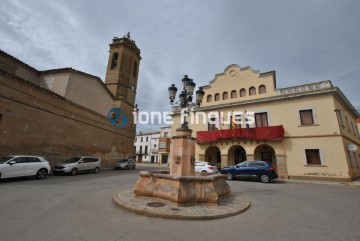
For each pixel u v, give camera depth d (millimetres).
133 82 30406
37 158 12180
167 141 45844
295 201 7648
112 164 24422
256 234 4191
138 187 6863
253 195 8867
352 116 21016
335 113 15859
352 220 5227
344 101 18375
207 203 6176
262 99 18969
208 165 16781
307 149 16547
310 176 15906
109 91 25297
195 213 5230
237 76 21328
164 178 6500
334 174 15086
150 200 6395
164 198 6211
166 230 4285
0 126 12125
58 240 3588
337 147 15375
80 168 16109
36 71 19312
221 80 22250
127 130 28078
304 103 17266
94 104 22594
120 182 11883
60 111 16703
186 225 4645
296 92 17656
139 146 55875
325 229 4531
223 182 7695
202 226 4617
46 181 11148
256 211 6090
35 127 14359
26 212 5145
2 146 12164
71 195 7434
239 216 5500
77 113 18734
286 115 17859
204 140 20781
